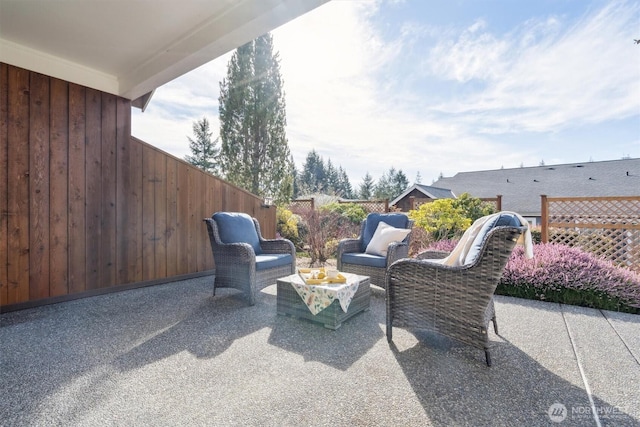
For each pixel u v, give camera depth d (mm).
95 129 3746
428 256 2998
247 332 2561
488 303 2049
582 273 3426
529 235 2215
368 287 3121
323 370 1970
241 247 3334
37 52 3336
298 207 9266
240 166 10727
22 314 3027
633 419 1536
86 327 2678
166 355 2162
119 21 2877
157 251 4262
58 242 3445
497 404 1646
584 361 2107
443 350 2258
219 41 2895
